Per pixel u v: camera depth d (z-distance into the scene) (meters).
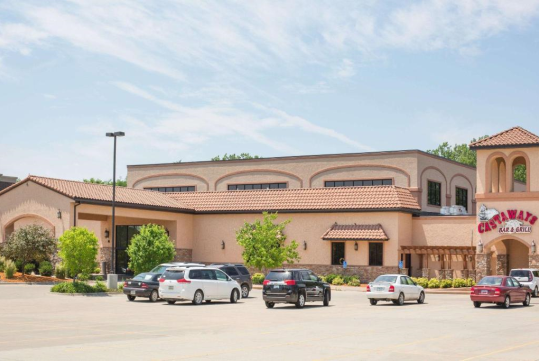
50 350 15.94
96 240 38.06
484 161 46.41
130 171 72.75
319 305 32.06
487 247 45.72
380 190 49.88
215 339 18.31
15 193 47.75
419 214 51.25
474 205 69.81
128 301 33.12
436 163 62.16
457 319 24.83
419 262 49.28
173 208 52.53
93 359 14.53
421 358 15.05
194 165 69.19
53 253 45.34
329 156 62.50
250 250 45.94
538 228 44.00
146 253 40.97
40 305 30.16
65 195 45.31
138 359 14.58
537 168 44.59
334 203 50.12
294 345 17.12
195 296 31.27
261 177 65.62
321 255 50.00
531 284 39.00
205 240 54.59
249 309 29.11
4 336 18.80
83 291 36.50
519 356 15.42
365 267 48.22
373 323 23.11
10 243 43.66
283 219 51.81
